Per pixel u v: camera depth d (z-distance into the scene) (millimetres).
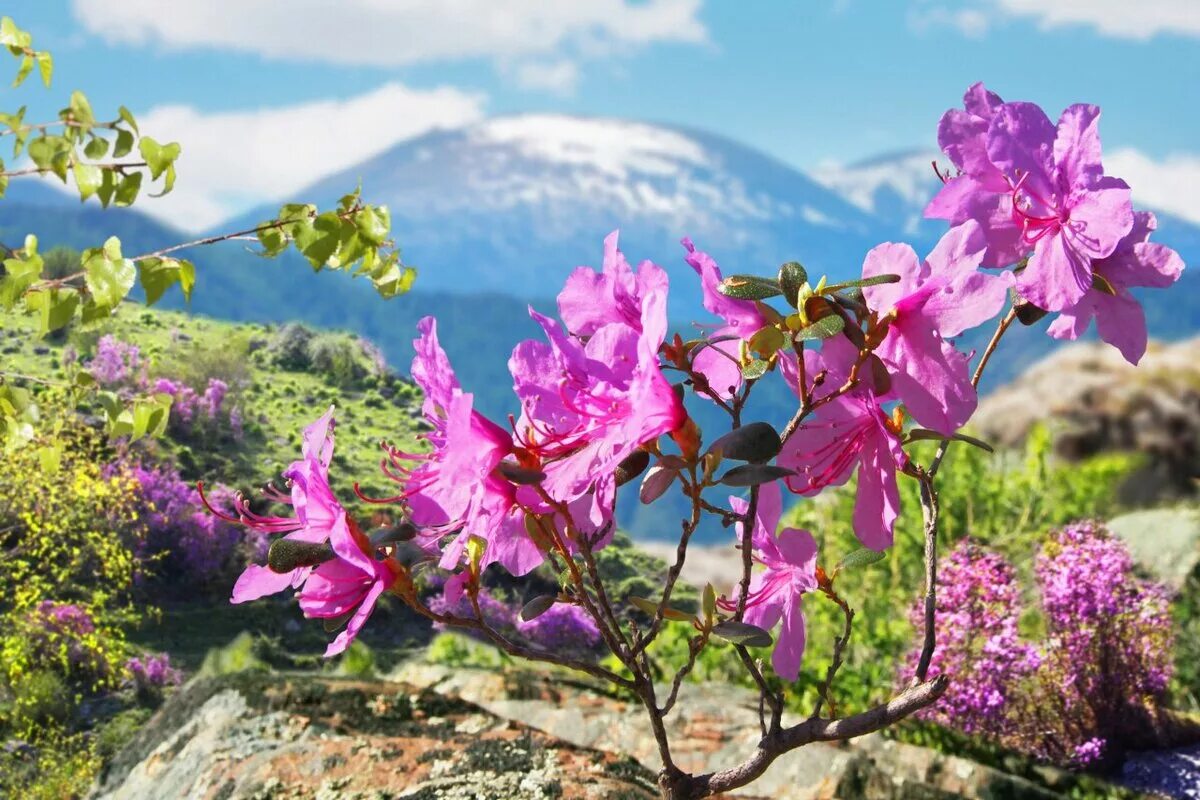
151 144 2512
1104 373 11961
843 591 6348
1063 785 4156
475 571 1470
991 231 1411
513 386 1362
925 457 7477
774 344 1370
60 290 2633
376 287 2996
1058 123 1406
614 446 1347
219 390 16250
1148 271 1421
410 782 2719
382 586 1395
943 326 1342
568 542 1521
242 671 3574
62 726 9320
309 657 12078
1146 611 5477
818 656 5371
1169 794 4566
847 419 1432
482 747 2910
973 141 1416
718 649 5367
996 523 7320
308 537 1409
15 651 9258
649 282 1457
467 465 1304
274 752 2949
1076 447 11133
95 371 10531
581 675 4746
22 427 3227
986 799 3797
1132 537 7750
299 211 2842
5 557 9609
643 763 3898
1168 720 5145
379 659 6098
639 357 1307
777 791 3623
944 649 4938
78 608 9898
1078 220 1379
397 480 1383
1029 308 1479
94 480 10055
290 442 16219
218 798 2785
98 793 3320
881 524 1434
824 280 1355
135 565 11094
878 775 3553
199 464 14680
